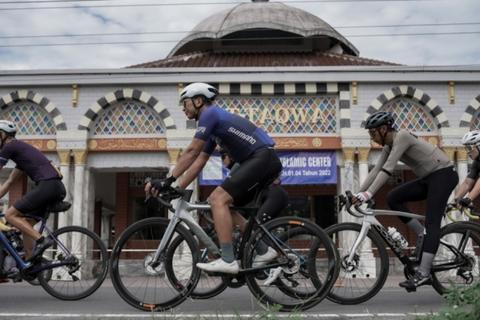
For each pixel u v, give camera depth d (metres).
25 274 6.46
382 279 5.78
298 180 17.81
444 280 6.14
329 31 22.77
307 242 5.46
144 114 18.34
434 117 17.97
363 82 18.00
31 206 6.57
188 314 5.04
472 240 6.11
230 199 5.11
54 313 5.31
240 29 22.41
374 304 5.97
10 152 6.67
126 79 18.03
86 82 18.03
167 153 18.14
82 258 6.81
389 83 18.05
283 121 18.06
